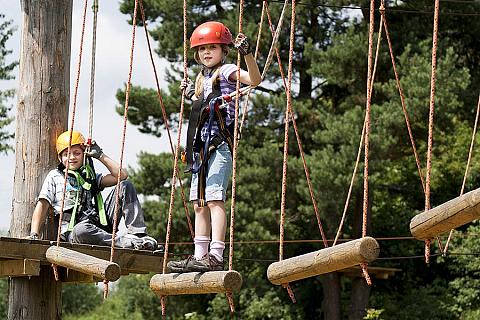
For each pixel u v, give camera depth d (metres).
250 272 26.30
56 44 9.62
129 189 9.22
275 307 26.25
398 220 28.91
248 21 24.00
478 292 26.77
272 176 24.09
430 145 5.95
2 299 37.28
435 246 27.34
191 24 24.94
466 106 26.05
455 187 29.39
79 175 9.21
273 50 7.50
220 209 6.91
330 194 22.81
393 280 29.17
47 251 8.45
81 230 8.85
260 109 24.45
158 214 24.31
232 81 7.11
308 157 23.70
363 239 5.71
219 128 7.00
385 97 24.36
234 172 6.45
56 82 9.59
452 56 24.12
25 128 9.50
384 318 27.34
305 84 26.36
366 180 5.95
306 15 24.14
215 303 26.47
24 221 9.34
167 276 7.04
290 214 25.20
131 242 8.98
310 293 27.83
